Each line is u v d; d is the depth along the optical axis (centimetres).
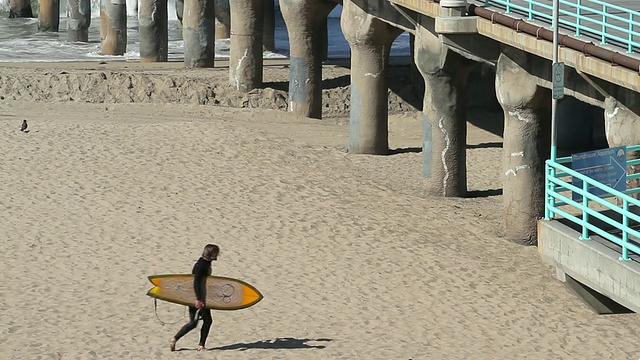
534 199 9131
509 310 7756
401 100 15462
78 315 7588
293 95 14550
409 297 7988
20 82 15025
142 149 11419
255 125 13812
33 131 12000
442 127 10581
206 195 10162
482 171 11806
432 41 10369
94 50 19488
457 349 7044
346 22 12006
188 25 16962
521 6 8681
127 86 15112
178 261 8638
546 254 7519
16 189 10194
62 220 9494
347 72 16225
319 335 7256
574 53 7450
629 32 7206
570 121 12875
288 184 10562
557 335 7331
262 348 7000
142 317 7556
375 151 12188
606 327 7469
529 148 9081
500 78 8975
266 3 19438
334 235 9238
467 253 8894
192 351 6950
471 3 8981
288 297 7956
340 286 8188
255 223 9481
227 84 15412
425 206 10200
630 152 7688
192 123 12494
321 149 12119
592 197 7000
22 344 7088
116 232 9238
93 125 12419
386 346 7069
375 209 9975
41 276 8325
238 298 6950
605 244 7119
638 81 6825
